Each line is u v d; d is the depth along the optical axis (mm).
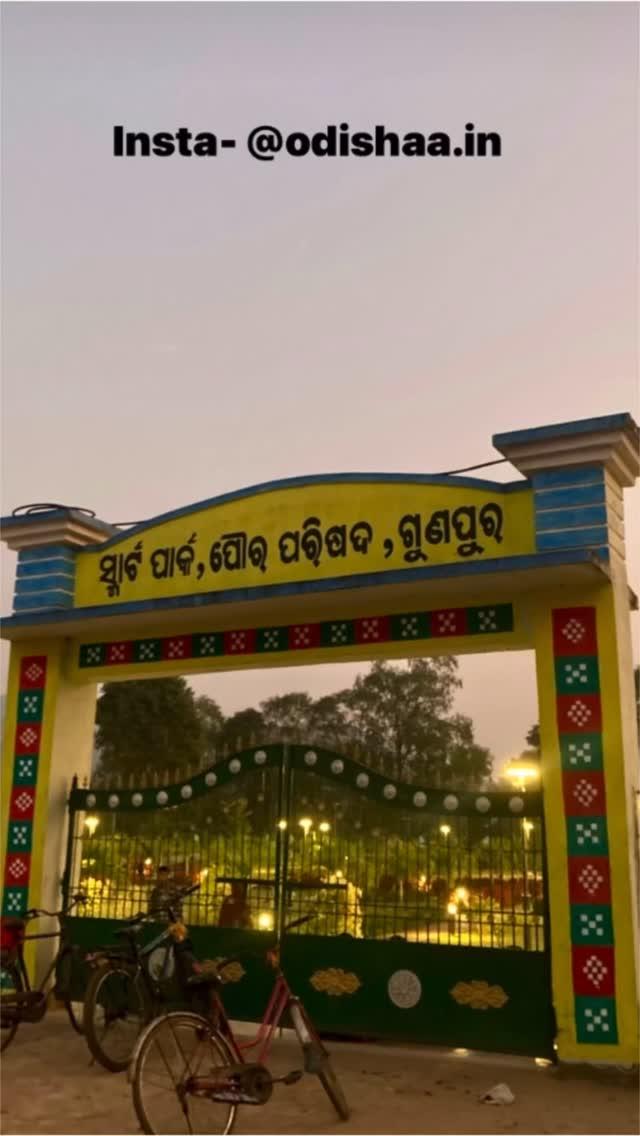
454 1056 7113
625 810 6684
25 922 8109
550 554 6715
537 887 6988
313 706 40219
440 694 39062
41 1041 7492
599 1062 6379
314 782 7867
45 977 7926
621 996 6422
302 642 8305
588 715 6953
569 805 6852
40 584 9422
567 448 7281
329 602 7996
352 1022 7250
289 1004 5695
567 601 7223
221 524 8812
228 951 7754
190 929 7914
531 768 7770
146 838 8516
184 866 8219
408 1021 7098
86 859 8805
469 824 7301
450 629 7715
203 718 39531
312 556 8281
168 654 8906
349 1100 5945
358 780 7680
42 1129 5266
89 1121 5414
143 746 33594
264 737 38875
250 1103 5004
